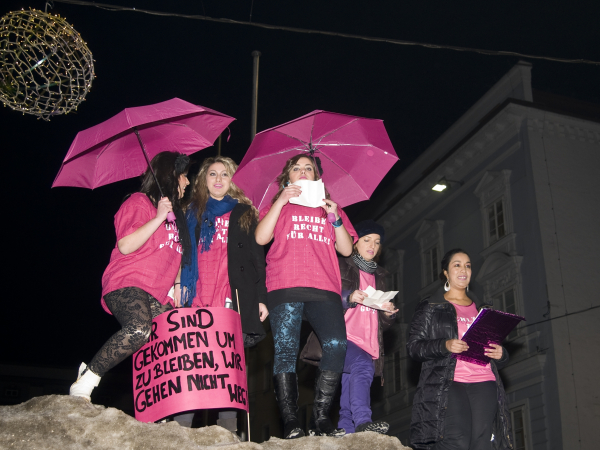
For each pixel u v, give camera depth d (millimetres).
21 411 3799
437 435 5074
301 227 5133
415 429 5289
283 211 5230
